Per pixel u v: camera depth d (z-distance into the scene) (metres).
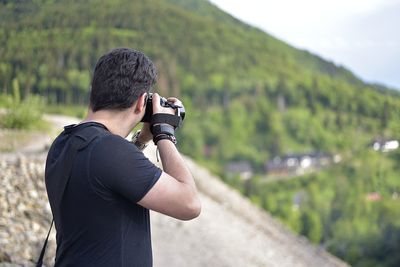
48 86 29.08
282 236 23.27
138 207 1.71
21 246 5.16
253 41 139.00
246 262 12.27
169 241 9.70
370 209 85.50
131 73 1.72
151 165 1.67
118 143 1.66
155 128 1.82
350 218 82.31
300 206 89.19
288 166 104.50
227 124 111.94
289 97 124.75
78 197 1.65
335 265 22.61
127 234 1.67
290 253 19.06
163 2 116.25
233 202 24.97
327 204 89.50
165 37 111.12
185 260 9.04
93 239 1.66
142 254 1.71
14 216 6.06
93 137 1.66
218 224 15.28
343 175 98.00
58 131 15.68
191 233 11.06
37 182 7.87
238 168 103.62
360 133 116.12
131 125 1.78
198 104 111.81
